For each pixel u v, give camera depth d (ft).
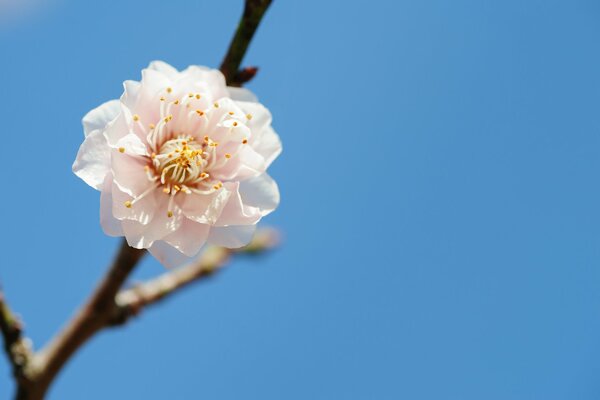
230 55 1.16
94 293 1.20
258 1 1.16
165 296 1.25
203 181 1.17
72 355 1.20
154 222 1.16
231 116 1.16
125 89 1.15
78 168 1.14
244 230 1.16
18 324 1.19
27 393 1.19
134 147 1.15
